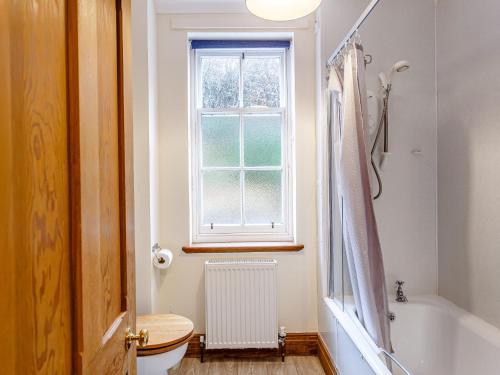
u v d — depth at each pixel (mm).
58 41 525
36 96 465
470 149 1619
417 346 1670
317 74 2033
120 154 834
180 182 2086
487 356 1419
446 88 1780
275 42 2184
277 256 2115
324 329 1961
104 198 714
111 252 762
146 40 1823
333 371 1782
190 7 2045
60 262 529
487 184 1518
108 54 757
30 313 450
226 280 2010
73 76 567
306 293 2127
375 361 1293
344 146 1524
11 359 410
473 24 1586
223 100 2240
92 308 630
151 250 1863
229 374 1909
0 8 390
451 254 1743
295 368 1968
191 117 2209
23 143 437
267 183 2250
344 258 1706
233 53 2232
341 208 1684
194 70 2213
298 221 2123
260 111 2238
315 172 2115
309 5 1428
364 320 1505
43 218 482
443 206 1804
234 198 2250
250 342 2014
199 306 2096
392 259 1812
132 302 908
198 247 2076
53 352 505
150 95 1866
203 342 2041
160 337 1545
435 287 1843
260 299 2018
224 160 2244
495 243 1479
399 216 1817
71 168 563
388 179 1804
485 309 1535
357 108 1511
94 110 650
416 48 1846
